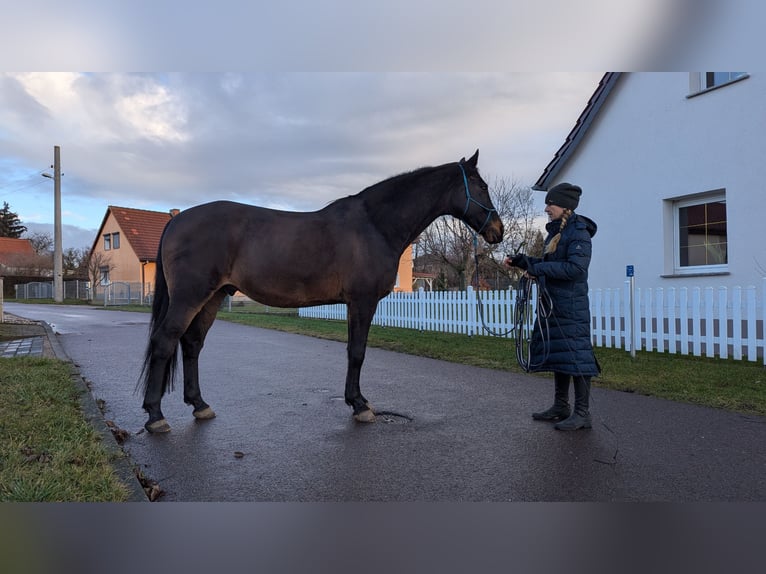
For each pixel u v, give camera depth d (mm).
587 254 4340
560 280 4430
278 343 10617
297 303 4633
